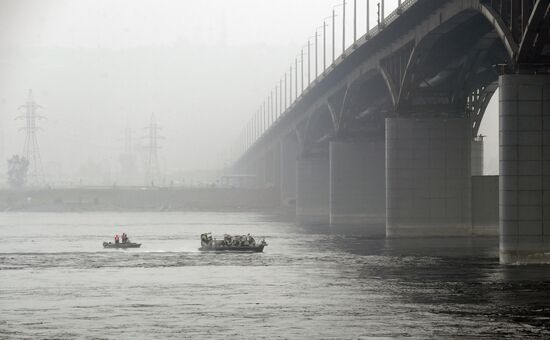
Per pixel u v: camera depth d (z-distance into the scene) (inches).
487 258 5000.0
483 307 3260.3
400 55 6333.7
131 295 3659.0
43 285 4005.9
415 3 5246.1
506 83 4205.2
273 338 2746.1
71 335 2810.0
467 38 5664.4
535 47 4119.1
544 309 3208.7
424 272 4365.2
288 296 3599.9
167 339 2741.1
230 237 5885.8
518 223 4237.2
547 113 4210.1
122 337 2775.6
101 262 5103.3
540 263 4256.9
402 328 2883.9
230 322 3009.4
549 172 4227.4
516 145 4217.5
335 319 3053.6
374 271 4458.7
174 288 3870.6
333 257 5285.4
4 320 3075.8
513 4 4202.8
